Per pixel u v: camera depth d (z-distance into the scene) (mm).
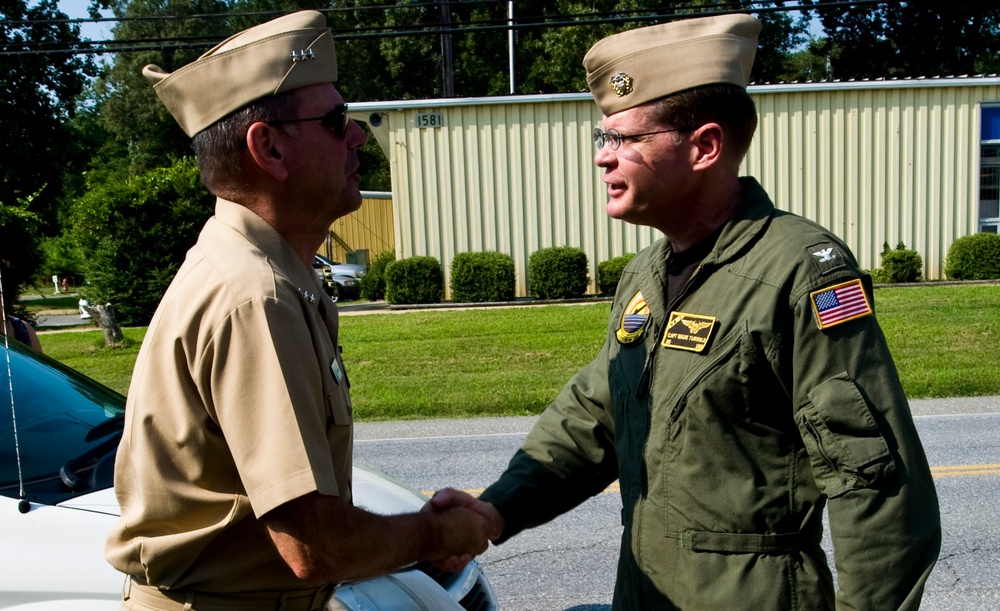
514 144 16953
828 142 16922
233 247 1679
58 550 2455
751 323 1773
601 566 4621
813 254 1762
